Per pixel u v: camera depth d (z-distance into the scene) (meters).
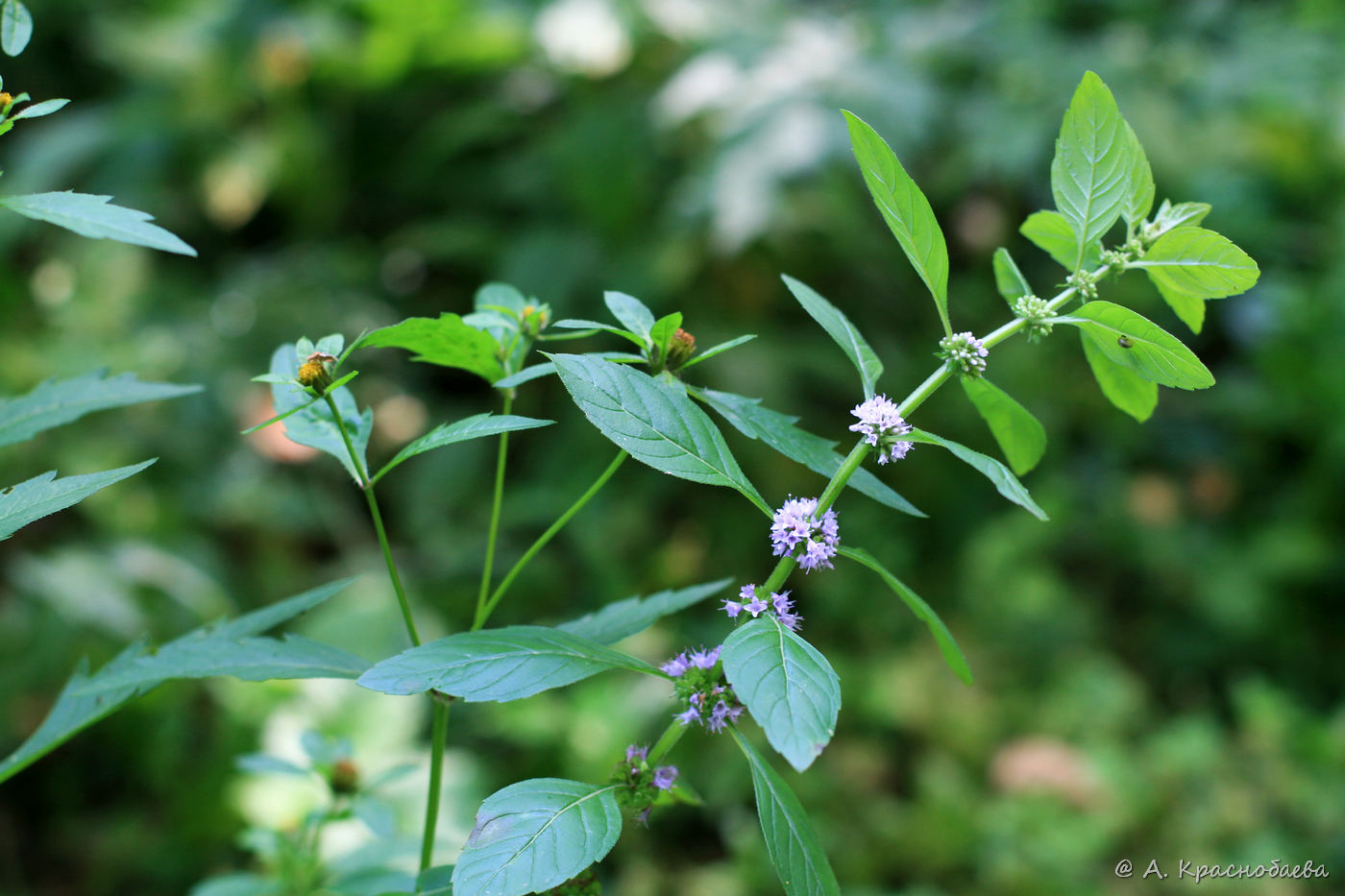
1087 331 0.51
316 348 0.52
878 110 1.58
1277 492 1.79
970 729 1.39
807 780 1.31
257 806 1.15
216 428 1.61
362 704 1.24
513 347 0.55
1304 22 1.97
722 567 1.59
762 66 1.65
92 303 1.65
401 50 1.84
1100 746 1.35
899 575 1.59
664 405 0.49
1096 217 0.52
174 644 0.54
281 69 1.83
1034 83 1.71
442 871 0.54
